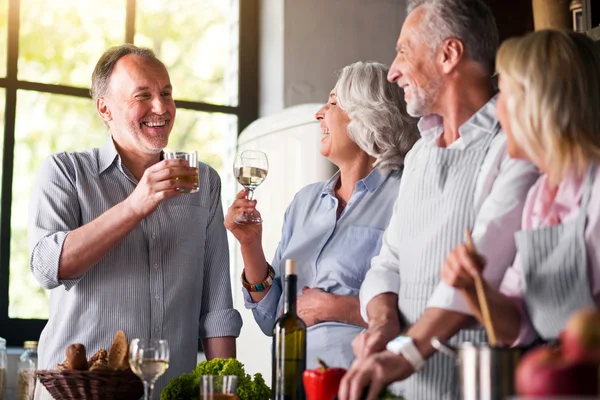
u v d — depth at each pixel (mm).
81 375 1929
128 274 2529
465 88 1883
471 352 1209
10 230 3986
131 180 2652
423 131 2010
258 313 2469
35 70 4148
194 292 2623
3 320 3920
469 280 1463
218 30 4535
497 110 1604
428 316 1647
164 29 4434
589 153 1511
